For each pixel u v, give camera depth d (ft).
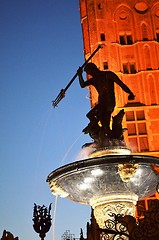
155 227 41.50
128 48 168.25
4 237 51.57
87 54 169.37
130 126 157.99
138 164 49.60
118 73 163.73
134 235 41.55
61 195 55.77
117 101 159.02
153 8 173.37
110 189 51.60
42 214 49.06
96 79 55.06
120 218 43.11
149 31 170.50
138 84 163.94
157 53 168.14
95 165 49.32
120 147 52.34
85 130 54.65
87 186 51.96
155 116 159.53
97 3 171.94
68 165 50.62
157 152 154.92
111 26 169.27
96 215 52.95
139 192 53.72
